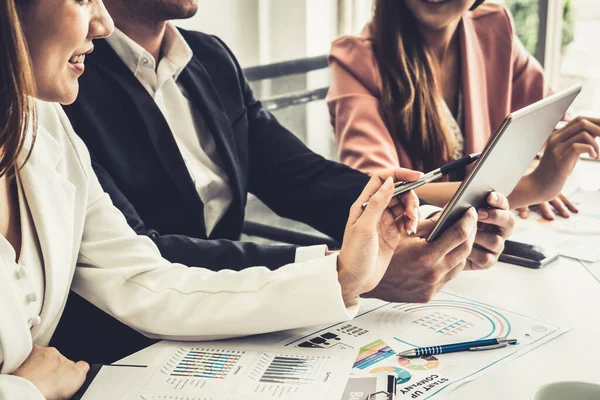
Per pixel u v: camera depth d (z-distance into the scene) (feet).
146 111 4.68
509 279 4.03
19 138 2.84
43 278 3.33
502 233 4.04
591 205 5.38
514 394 2.78
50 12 2.83
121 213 3.86
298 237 5.72
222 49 5.51
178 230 4.82
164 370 3.03
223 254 3.95
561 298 3.75
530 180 5.21
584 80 9.48
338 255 3.40
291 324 3.30
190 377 2.96
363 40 6.32
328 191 5.28
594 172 6.18
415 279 3.65
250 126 5.63
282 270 3.40
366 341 3.27
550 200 5.16
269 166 5.55
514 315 3.52
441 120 6.09
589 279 4.02
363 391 2.81
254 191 5.67
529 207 5.39
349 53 6.33
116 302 3.52
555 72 9.35
